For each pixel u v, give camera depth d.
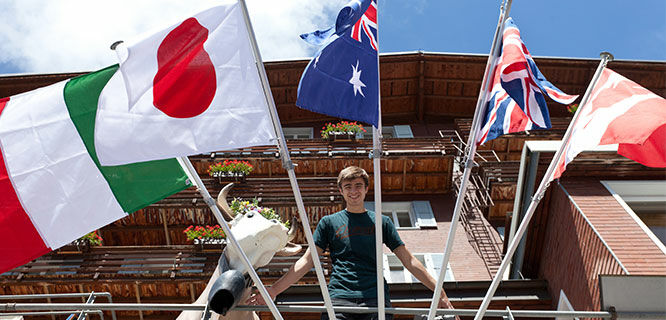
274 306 5.06
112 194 5.30
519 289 12.27
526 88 5.29
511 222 13.52
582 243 11.22
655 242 10.34
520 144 23.50
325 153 21.89
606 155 12.60
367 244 5.38
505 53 5.44
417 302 11.61
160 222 18.58
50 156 5.32
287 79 26.89
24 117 5.40
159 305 5.86
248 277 5.91
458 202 5.02
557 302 11.81
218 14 5.20
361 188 5.51
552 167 5.49
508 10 5.12
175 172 5.39
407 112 28.62
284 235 6.38
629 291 6.61
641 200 12.38
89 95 5.50
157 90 4.90
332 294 5.20
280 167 22.05
